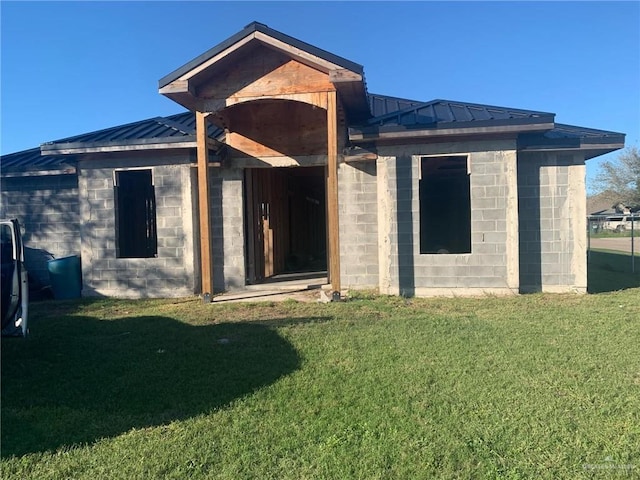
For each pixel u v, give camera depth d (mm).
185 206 10719
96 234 10969
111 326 7652
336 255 9266
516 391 4402
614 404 4078
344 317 7703
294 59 9117
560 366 5047
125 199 12375
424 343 6004
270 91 9250
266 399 4379
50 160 12391
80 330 7402
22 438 3750
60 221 11906
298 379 4855
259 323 7461
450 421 3832
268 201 13820
